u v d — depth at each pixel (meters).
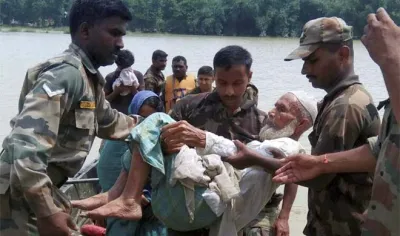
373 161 2.91
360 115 3.12
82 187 5.74
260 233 3.88
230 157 3.25
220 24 53.16
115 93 7.71
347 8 38.56
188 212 3.24
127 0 53.19
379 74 23.47
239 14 52.19
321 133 3.21
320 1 48.56
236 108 3.73
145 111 4.25
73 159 3.05
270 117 3.62
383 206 2.47
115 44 3.12
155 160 3.21
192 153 3.23
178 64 8.63
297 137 3.60
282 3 51.34
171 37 48.09
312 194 3.35
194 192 3.22
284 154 3.31
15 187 2.83
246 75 3.65
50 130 2.84
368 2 38.00
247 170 3.38
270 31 52.03
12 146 2.79
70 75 2.95
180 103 3.84
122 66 7.75
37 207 2.82
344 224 3.21
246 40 45.66
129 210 3.23
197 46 37.19
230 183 3.23
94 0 3.06
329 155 2.99
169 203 3.27
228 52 3.60
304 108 3.54
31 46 35.84
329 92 3.27
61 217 2.86
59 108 2.88
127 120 3.55
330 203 3.24
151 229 3.84
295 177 3.02
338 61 3.25
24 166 2.77
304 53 3.26
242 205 3.35
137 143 3.25
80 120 3.02
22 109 2.90
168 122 3.31
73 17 3.11
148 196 3.81
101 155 4.12
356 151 2.96
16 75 21.77
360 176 3.15
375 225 2.49
